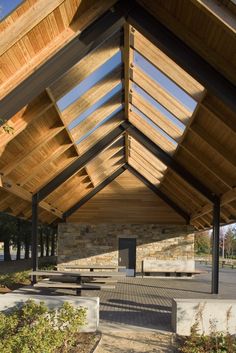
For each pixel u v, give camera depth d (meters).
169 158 11.74
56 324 6.10
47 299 6.88
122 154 14.83
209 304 6.80
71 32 5.74
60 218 16.64
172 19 5.93
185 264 16.62
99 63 7.30
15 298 7.00
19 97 5.98
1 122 4.70
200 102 7.52
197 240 45.25
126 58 7.71
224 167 9.63
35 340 4.82
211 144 8.76
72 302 6.86
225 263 28.92
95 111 9.60
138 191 16.89
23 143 8.38
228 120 7.48
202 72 6.09
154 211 16.86
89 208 16.89
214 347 5.76
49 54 5.82
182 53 6.09
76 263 16.67
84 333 6.77
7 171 8.73
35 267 11.76
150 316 8.27
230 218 13.58
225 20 4.75
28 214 14.59
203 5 4.76
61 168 11.12
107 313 8.50
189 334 6.73
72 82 7.23
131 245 16.78
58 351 5.64
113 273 11.25
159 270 16.61
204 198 12.59
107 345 6.11
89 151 11.57
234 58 5.83
